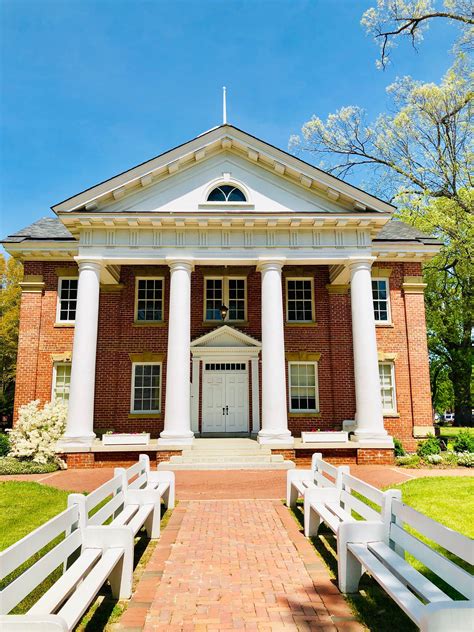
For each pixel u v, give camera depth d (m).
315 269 21.14
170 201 17.14
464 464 15.10
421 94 29.22
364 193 16.80
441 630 3.24
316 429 19.80
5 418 38.28
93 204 16.77
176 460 15.08
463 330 33.66
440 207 27.19
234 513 9.24
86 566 4.71
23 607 5.05
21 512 8.97
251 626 4.70
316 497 7.65
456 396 34.78
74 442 15.45
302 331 20.61
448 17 17.11
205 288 21.08
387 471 14.30
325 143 35.72
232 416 19.92
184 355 16.05
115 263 17.12
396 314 21.11
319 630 4.61
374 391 16.17
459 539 3.80
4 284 41.00
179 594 5.45
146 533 7.67
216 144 17.38
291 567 6.28
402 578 4.53
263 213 16.69
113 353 20.06
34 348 20.11
